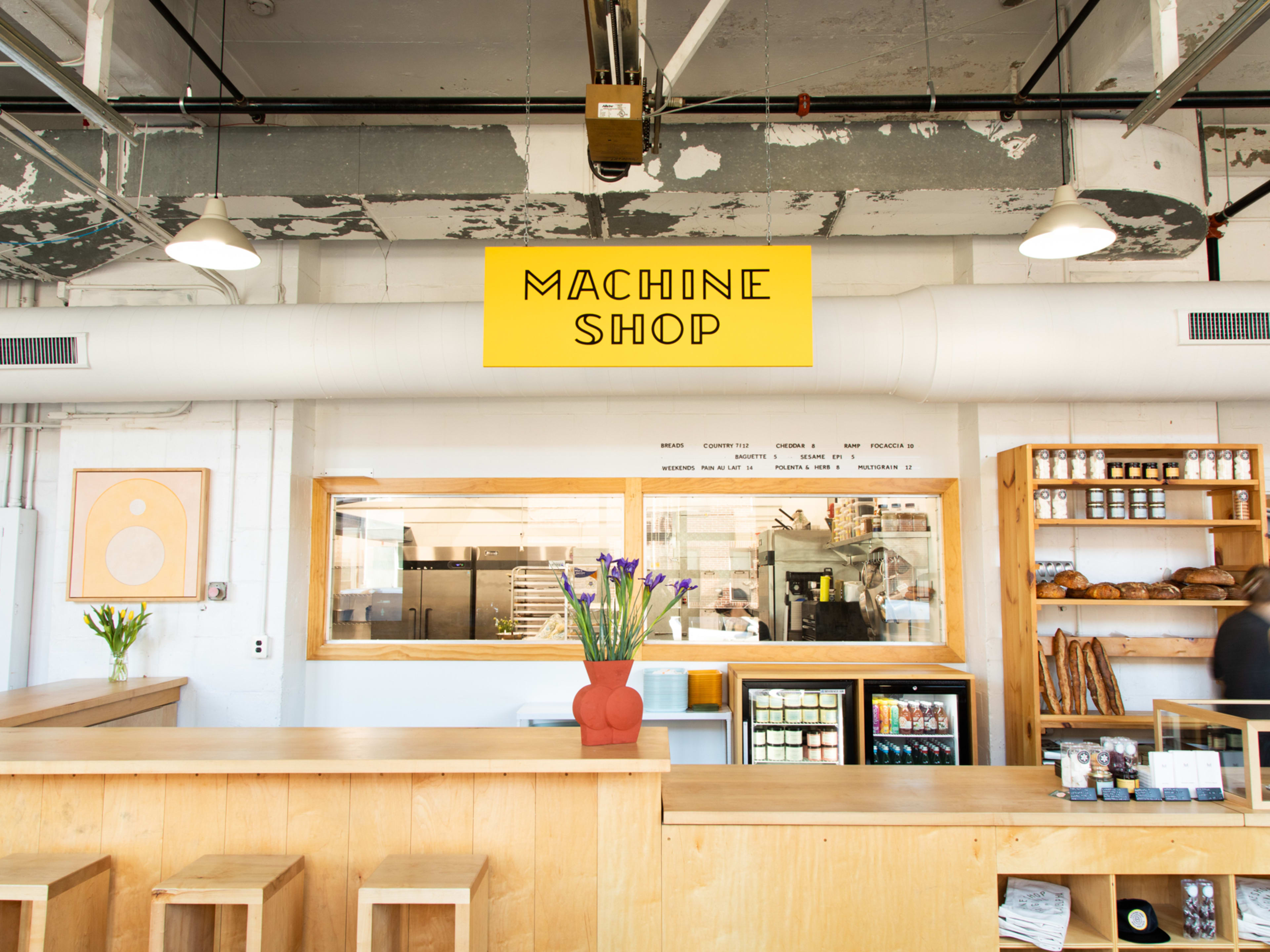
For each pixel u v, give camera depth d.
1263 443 5.02
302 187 4.02
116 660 4.67
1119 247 4.67
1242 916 2.62
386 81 4.57
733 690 4.74
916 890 2.56
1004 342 4.22
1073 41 4.09
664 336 2.97
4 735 2.97
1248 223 5.20
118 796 2.70
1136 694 4.77
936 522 5.16
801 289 2.98
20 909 2.56
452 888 2.30
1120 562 4.80
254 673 4.82
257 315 4.40
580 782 2.64
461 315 4.36
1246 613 3.83
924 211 4.23
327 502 5.16
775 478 5.13
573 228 4.45
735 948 2.57
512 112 4.00
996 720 4.69
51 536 5.23
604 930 2.61
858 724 4.56
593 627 2.88
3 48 2.52
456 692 5.02
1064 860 2.56
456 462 5.16
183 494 4.93
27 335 4.36
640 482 5.13
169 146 4.03
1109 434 4.88
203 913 2.54
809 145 4.03
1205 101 3.85
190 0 3.88
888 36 4.19
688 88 4.62
